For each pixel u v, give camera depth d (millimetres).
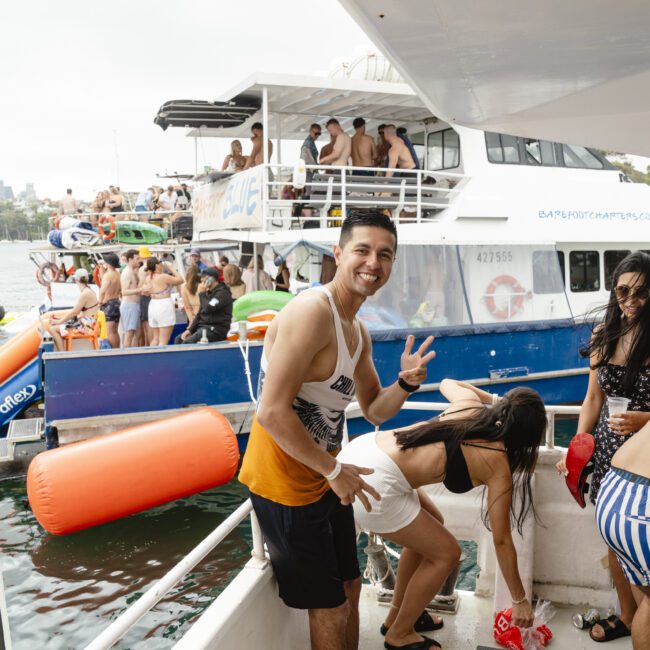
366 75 9453
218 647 1984
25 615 5371
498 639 2916
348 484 2006
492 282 8875
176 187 15062
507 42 1873
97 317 9516
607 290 10188
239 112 10266
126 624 1673
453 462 2514
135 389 7301
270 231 8773
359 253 2004
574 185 9844
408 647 2768
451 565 2646
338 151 9617
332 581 2217
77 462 6305
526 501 3107
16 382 8836
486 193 9336
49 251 12906
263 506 2191
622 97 2527
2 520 7051
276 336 2031
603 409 2826
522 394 2533
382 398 2484
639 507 2090
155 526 6789
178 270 11805
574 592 3219
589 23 1694
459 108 2744
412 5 1607
